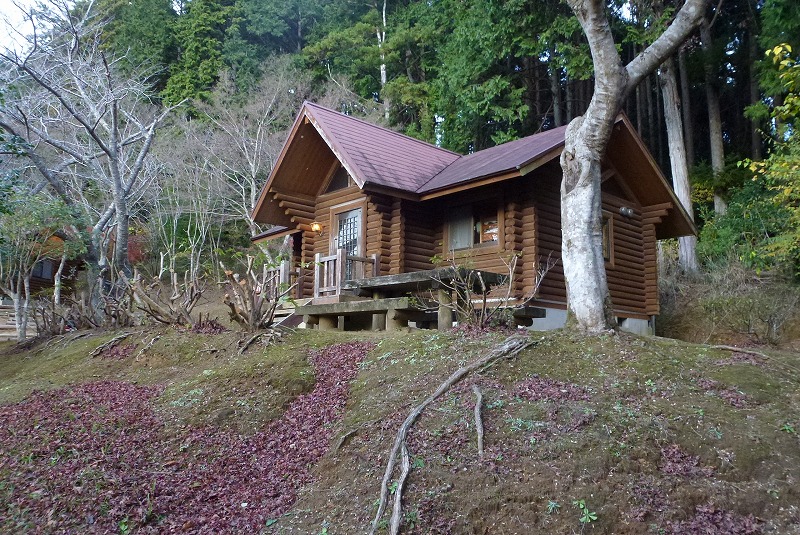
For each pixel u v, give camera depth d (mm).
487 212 12508
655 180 14023
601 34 7445
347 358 7309
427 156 14914
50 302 12047
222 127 26172
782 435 5055
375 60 30547
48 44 16188
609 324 7234
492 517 4203
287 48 36938
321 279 13164
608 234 13844
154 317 9617
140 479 5164
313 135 14016
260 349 7961
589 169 7535
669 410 5363
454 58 23562
